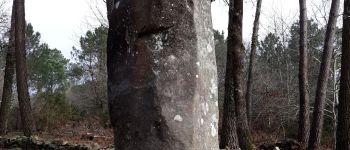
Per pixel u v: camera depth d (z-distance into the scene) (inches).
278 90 1107.9
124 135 146.0
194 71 145.6
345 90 482.6
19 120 975.6
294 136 937.5
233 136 491.8
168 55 143.9
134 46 146.3
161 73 142.9
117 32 151.5
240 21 497.7
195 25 147.6
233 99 499.8
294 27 1312.7
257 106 1051.3
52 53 1834.4
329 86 920.3
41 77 1729.8
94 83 1237.1
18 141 502.0
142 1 146.8
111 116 150.8
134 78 145.1
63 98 985.5
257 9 758.5
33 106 914.7
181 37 145.2
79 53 1494.8
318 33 1074.1
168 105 141.1
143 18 145.4
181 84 143.2
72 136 725.9
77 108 1274.6
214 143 153.8
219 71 1252.5
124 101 146.4
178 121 140.9
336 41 852.0
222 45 1515.7
